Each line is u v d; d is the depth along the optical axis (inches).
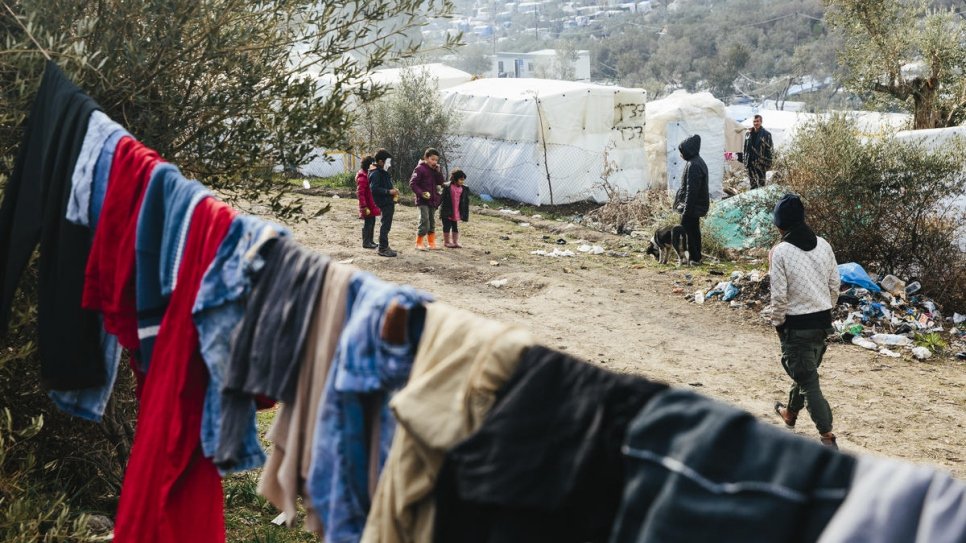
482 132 844.6
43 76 145.6
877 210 501.0
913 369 389.1
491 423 66.9
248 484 242.8
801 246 278.7
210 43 195.8
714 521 54.0
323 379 89.7
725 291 487.8
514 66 3521.2
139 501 112.6
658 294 501.0
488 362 71.1
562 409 65.1
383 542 78.9
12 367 187.9
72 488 216.1
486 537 68.9
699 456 55.8
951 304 473.4
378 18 214.8
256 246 96.7
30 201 142.0
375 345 81.7
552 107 782.5
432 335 77.2
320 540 217.8
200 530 114.0
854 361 397.7
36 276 182.5
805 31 2687.0
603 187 751.7
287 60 221.9
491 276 534.3
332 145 222.2
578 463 62.6
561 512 63.8
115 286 122.3
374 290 83.9
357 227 671.1
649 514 56.6
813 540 52.4
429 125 860.0
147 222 116.1
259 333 94.4
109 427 216.8
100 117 127.8
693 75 2667.3
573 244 641.6
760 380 367.9
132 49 178.5
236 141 207.8
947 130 516.1
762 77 2603.3
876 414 333.7
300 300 92.4
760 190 597.3
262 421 298.8
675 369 378.9
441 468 70.1
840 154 513.7
